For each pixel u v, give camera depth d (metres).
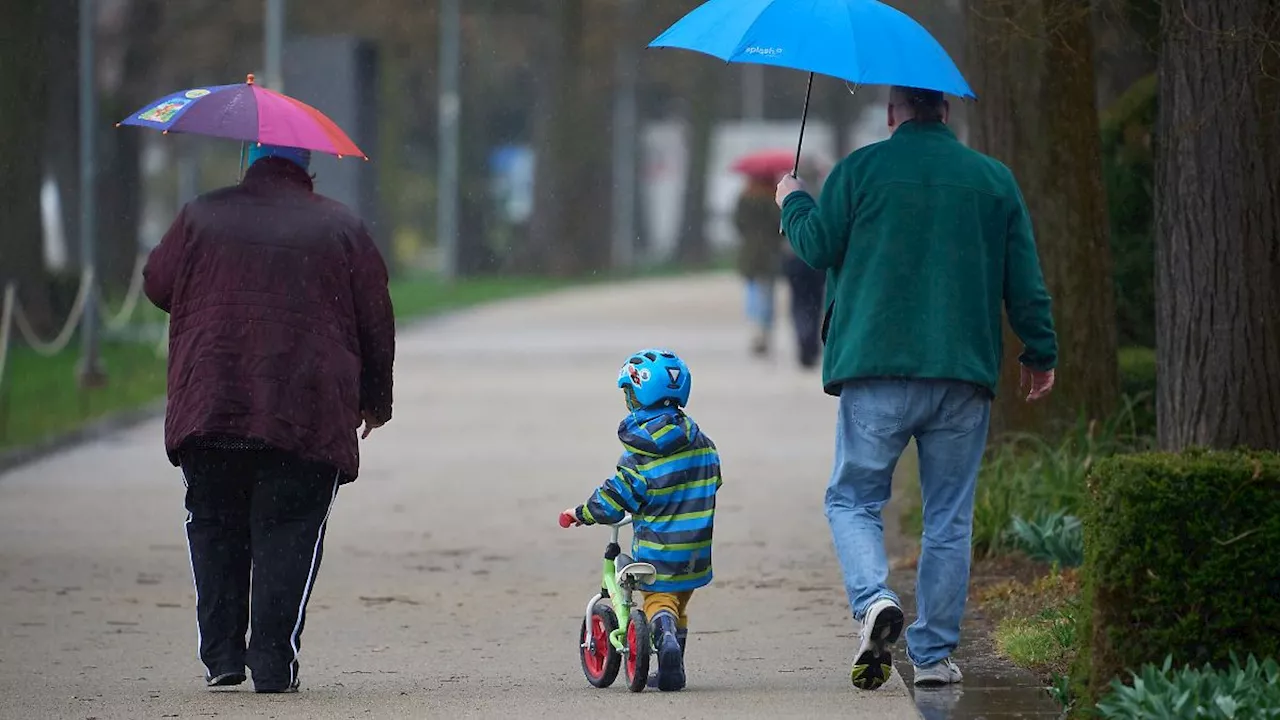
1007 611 34.81
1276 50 31.72
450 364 103.81
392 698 28.34
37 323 107.31
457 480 59.00
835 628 35.41
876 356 27.12
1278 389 32.53
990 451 46.44
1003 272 27.75
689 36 28.33
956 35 77.06
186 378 28.22
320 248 28.61
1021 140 46.53
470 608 38.38
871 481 27.83
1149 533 24.02
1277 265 32.44
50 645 34.44
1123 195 52.50
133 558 44.81
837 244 27.69
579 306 165.88
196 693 29.12
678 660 27.91
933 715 26.17
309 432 28.17
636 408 28.44
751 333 129.38
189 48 158.12
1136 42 39.91
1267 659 23.42
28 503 54.50
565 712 26.70
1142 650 24.19
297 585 28.84
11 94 105.00
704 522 28.12
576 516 28.09
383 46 196.50
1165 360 33.47
